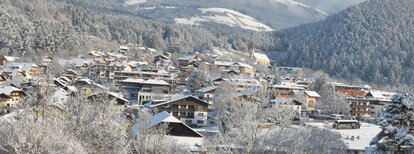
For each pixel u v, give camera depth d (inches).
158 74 5664.4
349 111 5012.3
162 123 1929.1
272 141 1131.3
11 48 7126.0
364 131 3565.5
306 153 1293.1
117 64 6117.1
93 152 1288.1
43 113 1772.9
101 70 5979.3
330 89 5182.1
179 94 4498.0
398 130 1238.3
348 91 6077.8
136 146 1469.0
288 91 5009.8
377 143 1279.5
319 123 3828.7
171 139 1683.1
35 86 2596.0
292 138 1159.0
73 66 6412.4
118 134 1375.5
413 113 1273.4
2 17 7687.0
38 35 7465.6
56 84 3887.8
